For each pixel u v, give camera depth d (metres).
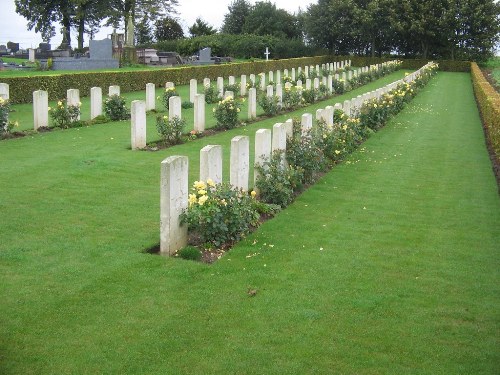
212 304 6.17
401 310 6.15
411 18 58.72
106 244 7.82
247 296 6.38
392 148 16.69
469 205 10.67
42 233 8.16
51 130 16.75
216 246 7.86
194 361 5.09
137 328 5.62
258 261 7.45
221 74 38.81
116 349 5.25
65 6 51.31
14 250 7.47
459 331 5.72
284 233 8.63
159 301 6.20
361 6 62.94
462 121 23.14
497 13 58.31
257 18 70.50
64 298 6.19
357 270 7.25
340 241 8.36
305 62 55.09
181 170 7.66
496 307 6.27
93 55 40.19
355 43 66.00
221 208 7.95
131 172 11.91
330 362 5.12
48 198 9.87
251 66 43.12
